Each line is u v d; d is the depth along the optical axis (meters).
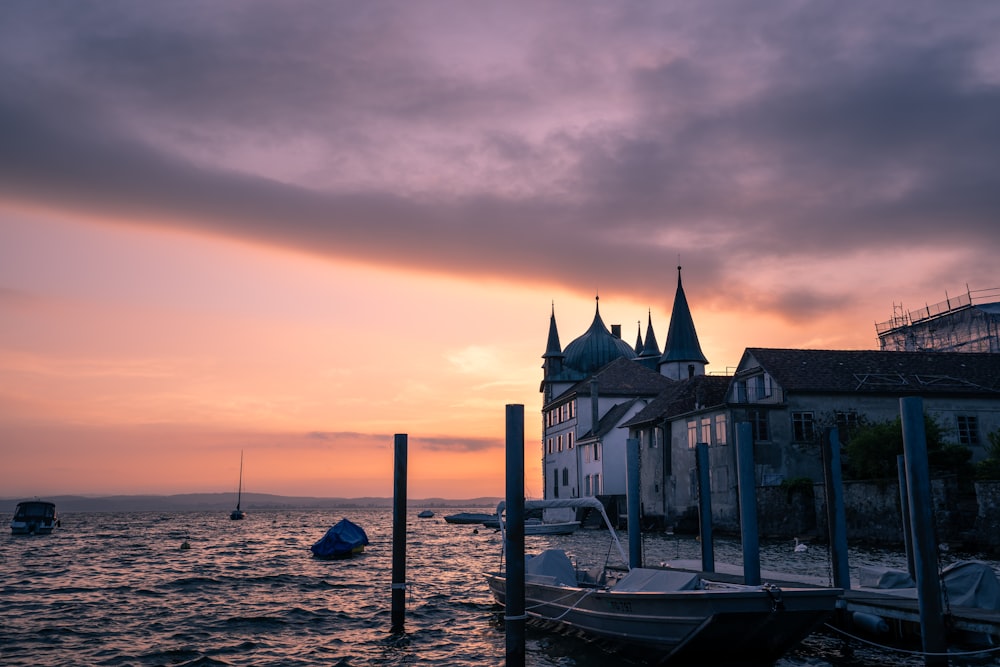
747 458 19.41
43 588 31.22
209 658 18.25
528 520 69.06
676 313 91.00
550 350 106.69
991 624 15.45
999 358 54.56
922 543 14.09
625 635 17.14
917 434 14.34
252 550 54.91
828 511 20.56
